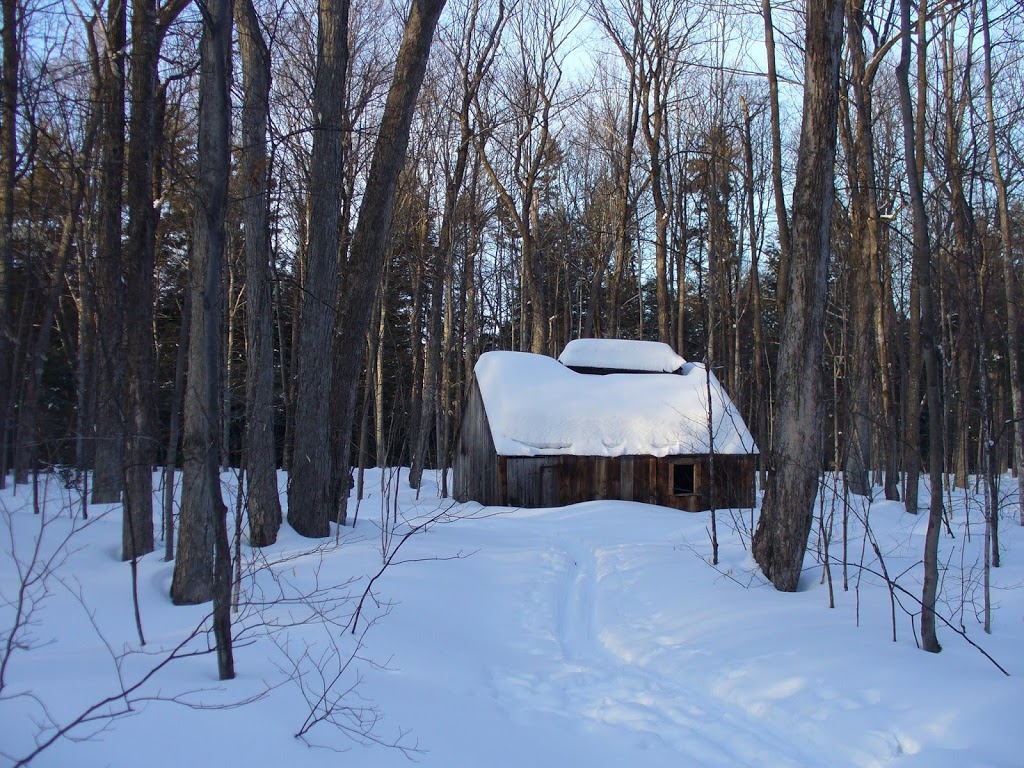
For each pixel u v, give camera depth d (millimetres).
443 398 29062
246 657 5465
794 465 8547
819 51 8375
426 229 23781
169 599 7254
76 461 11922
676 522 14914
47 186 11078
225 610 4934
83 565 7992
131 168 9250
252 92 9375
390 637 6535
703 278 36156
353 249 11172
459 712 5258
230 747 3953
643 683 6285
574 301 44188
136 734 3877
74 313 18469
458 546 10891
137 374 8992
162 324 23453
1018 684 5270
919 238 6352
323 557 8867
